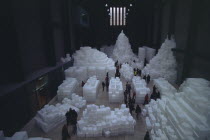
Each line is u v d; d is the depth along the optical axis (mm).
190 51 14945
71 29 24000
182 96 8266
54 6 17969
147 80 17438
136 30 36688
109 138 8828
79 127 9141
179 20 18047
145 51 30297
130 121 8914
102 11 36625
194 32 14477
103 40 39312
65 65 17719
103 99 13805
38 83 11750
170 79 17844
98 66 19312
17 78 10047
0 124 7883
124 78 19500
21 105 9609
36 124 10062
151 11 30688
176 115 7273
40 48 14352
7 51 9664
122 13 37938
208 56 12047
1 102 7879
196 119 6512
